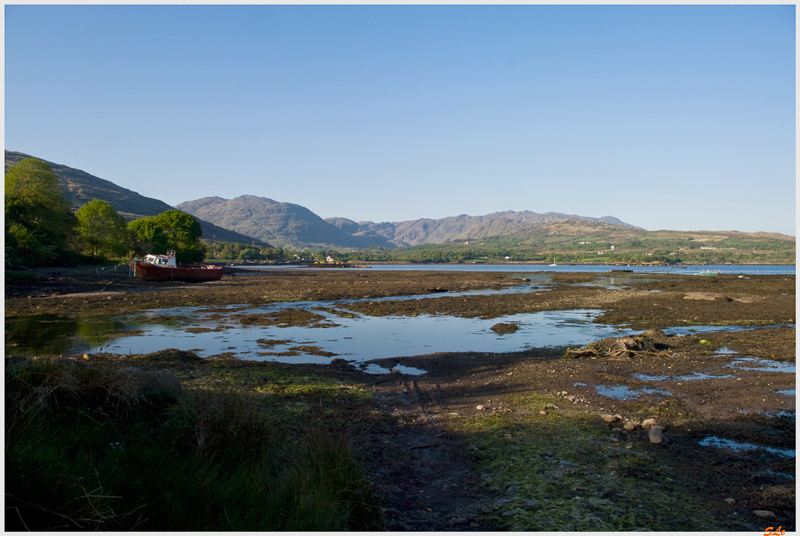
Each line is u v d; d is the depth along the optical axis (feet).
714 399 32.76
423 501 18.40
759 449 23.45
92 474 15.78
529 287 183.21
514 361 49.42
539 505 17.60
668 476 20.11
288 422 27.17
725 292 145.59
